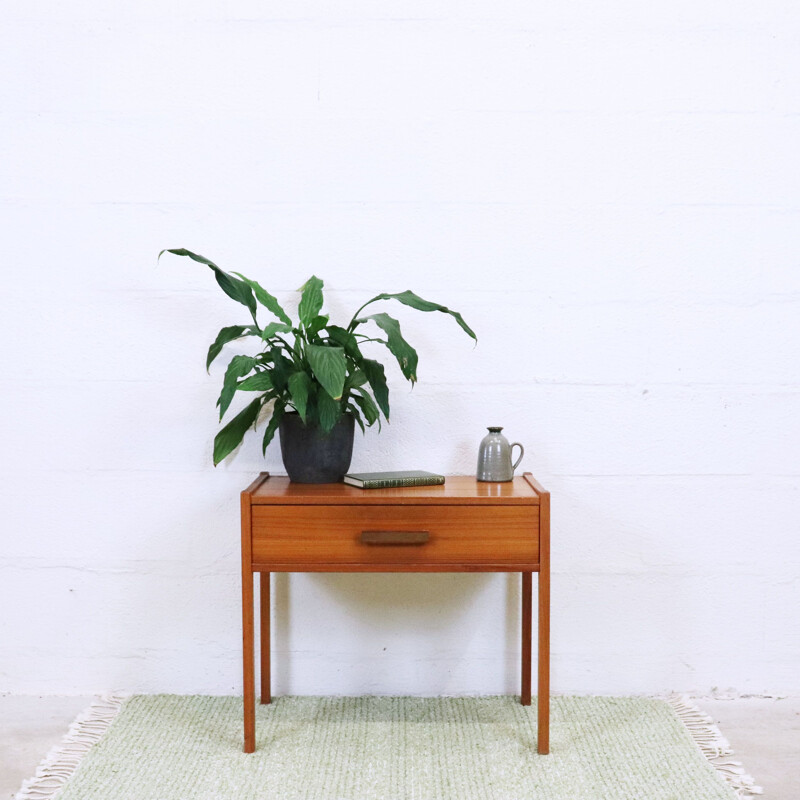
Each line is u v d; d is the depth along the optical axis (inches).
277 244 77.3
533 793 59.7
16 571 78.1
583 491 78.2
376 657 78.4
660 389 77.8
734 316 77.5
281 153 77.0
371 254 77.4
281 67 76.8
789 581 78.0
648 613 78.5
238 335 68.3
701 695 78.4
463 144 77.0
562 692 78.6
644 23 76.6
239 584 78.4
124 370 77.7
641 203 77.2
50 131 76.9
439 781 61.4
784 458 78.0
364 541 63.6
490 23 76.6
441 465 78.0
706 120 76.9
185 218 77.2
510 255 77.4
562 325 77.6
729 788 60.4
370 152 77.0
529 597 75.4
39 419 77.8
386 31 76.7
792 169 77.1
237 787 60.6
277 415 69.7
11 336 77.5
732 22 76.6
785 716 74.0
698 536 78.1
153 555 78.2
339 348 61.8
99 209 77.1
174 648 78.5
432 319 77.5
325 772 62.7
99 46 76.6
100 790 60.1
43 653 78.2
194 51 76.7
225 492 78.1
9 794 60.1
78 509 78.1
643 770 63.0
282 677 78.4
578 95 77.0
